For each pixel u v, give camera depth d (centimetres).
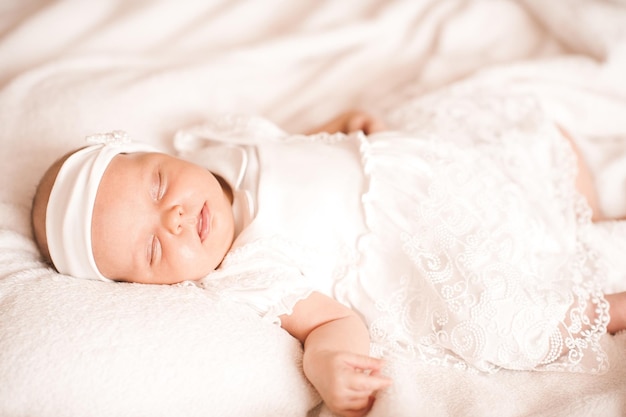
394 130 166
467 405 112
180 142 161
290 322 124
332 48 201
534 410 114
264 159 142
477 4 202
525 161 147
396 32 205
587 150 171
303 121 186
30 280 120
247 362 111
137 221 122
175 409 105
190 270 125
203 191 128
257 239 130
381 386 107
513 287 119
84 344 105
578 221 141
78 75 179
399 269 128
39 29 196
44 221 129
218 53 193
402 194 133
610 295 125
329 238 132
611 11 181
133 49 202
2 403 102
